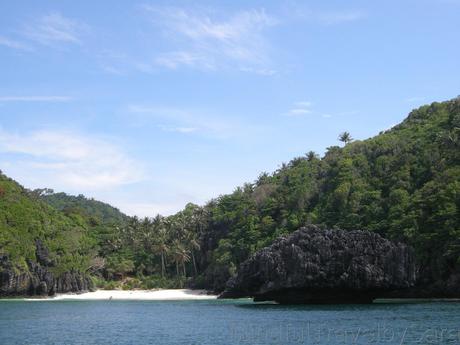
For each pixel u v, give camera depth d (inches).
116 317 3002.0
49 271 5418.3
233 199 6855.3
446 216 3764.8
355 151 6038.4
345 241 3617.1
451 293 3742.6
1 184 6003.9
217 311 3299.7
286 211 5634.8
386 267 3575.3
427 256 3838.6
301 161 7313.0
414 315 2568.9
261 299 3971.5
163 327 2407.7
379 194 4665.4
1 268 4990.2
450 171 4192.9
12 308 3887.8
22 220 5521.7
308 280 3521.2
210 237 6501.0
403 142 5457.7
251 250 5339.6
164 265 6673.2
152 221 7204.7
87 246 6569.9
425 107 6688.0
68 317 3043.8
